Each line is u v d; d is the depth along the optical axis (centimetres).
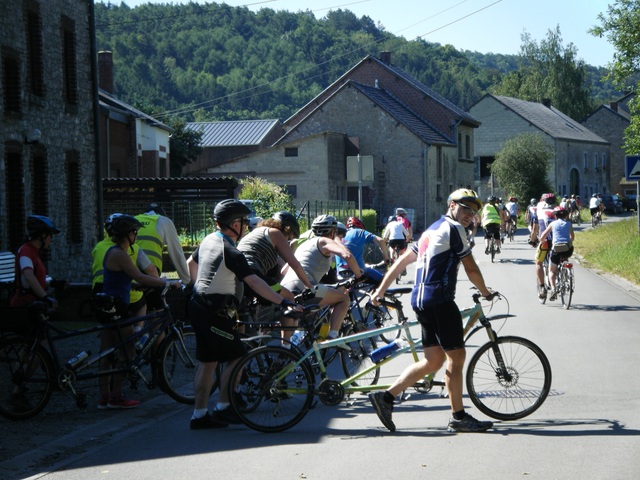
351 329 948
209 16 17725
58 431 773
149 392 940
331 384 782
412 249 810
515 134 8438
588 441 678
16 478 635
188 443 716
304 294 809
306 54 17500
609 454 638
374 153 5609
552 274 1644
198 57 16700
